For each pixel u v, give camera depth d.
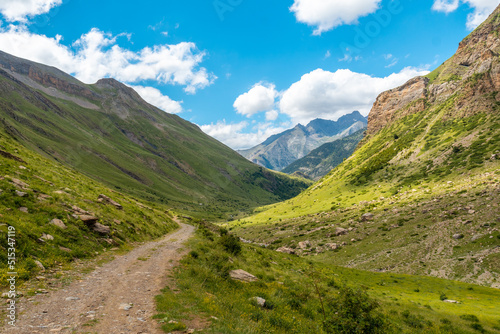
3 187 24.48
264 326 13.55
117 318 11.53
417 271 76.88
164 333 10.47
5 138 60.00
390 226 112.94
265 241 159.12
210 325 11.87
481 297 49.75
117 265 22.53
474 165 155.25
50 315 11.07
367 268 88.12
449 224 92.94
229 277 23.66
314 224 165.75
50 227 22.86
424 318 31.38
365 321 13.49
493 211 86.94
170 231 62.16
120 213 42.69
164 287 17.17
